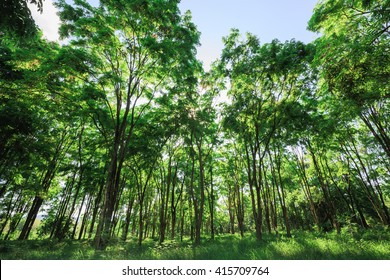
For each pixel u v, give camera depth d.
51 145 15.70
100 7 12.98
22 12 5.27
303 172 25.50
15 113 12.62
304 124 14.44
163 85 16.81
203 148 23.86
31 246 14.57
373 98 7.25
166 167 27.12
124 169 23.02
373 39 6.25
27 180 19.39
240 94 16.77
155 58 13.66
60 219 24.77
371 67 6.30
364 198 30.52
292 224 47.12
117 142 14.21
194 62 15.55
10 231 24.81
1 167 15.85
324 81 8.20
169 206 37.47
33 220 21.61
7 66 12.24
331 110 13.98
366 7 6.03
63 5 11.91
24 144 13.80
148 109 18.36
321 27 7.45
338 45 6.99
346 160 23.73
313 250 7.70
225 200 41.31
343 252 7.30
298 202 37.03
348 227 15.02
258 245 10.95
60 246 14.70
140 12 12.29
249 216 56.50
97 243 11.70
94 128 21.41
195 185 27.45
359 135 21.25
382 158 22.17
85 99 12.81
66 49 11.55
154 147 17.98
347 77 6.77
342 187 28.78
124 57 14.43
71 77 12.73
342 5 6.43
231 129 16.70
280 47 13.97
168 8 12.87
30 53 11.16
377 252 7.04
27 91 12.52
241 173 27.53
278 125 15.50
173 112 16.38
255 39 15.96
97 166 24.91
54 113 14.70
